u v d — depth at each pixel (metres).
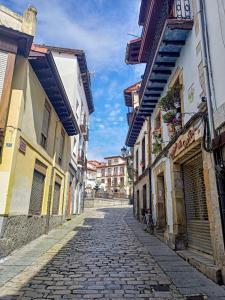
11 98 7.38
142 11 10.45
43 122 10.27
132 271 5.69
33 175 9.22
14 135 7.12
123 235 11.07
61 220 14.16
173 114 8.16
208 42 5.87
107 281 5.02
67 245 8.64
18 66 7.68
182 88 7.93
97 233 11.50
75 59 17.75
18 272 5.53
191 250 7.40
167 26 7.14
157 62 8.70
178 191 8.25
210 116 5.46
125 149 22.20
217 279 4.84
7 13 8.02
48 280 5.06
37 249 7.84
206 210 6.60
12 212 7.22
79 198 21.89
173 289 4.59
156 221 11.26
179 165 8.45
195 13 6.81
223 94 5.13
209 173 5.59
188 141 6.83
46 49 7.92
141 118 14.76
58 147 13.01
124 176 58.47
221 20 5.29
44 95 10.08
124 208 30.27
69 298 4.18
